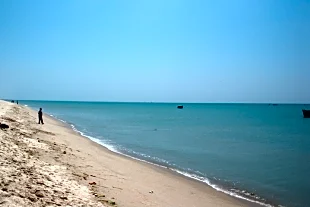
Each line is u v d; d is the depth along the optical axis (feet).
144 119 308.40
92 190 35.40
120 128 188.65
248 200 48.96
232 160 89.56
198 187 54.08
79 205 27.96
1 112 121.90
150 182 51.39
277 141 148.36
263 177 67.51
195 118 357.00
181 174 64.90
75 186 34.65
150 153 94.48
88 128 175.01
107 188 38.91
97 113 414.62
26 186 29.27
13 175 31.71
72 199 29.30
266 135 177.68
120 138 132.36
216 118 369.91
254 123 291.79
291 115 488.85
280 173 72.79
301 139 158.51
